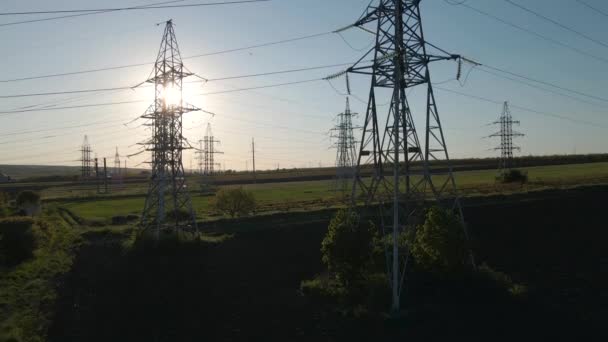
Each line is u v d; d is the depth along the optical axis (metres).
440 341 28.25
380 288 34.47
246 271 43.16
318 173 184.00
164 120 53.88
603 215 58.56
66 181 180.75
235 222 60.38
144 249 48.47
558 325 29.77
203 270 43.59
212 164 141.38
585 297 33.97
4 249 43.94
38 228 50.53
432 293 34.81
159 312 35.00
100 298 37.59
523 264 41.75
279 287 38.97
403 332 29.53
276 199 84.19
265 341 30.12
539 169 126.75
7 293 36.09
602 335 28.34
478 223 54.91
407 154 38.34
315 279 39.41
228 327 32.28
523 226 54.16
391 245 38.88
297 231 54.09
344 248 34.25
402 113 37.19
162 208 54.91
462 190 77.56
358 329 30.50
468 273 36.59
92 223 66.06
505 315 31.25
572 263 41.78
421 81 36.22
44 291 38.03
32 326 32.00
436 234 34.50
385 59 33.75
